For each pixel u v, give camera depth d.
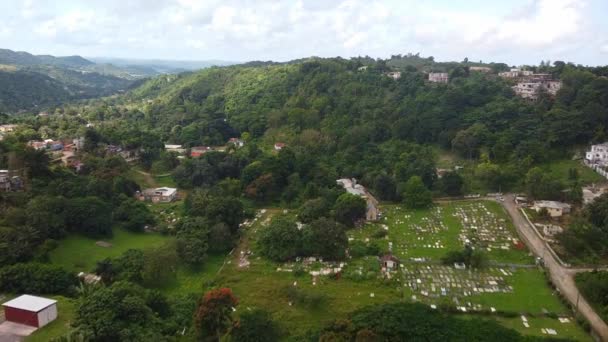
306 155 141.88
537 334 64.44
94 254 88.06
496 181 128.50
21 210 84.75
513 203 120.25
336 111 180.38
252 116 192.62
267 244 94.44
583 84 160.25
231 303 60.88
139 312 59.25
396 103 180.88
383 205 124.62
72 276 73.38
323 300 73.44
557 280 80.94
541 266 86.50
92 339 53.84
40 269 70.31
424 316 59.56
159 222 108.56
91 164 126.50
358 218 111.94
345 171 142.00
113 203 108.75
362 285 79.62
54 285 69.19
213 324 58.75
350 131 159.12
